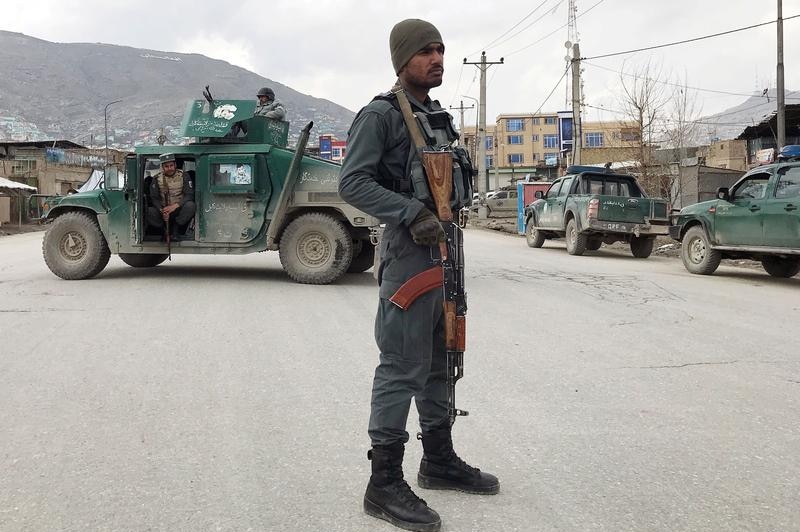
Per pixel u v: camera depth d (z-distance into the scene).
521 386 4.72
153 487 3.06
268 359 5.43
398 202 2.65
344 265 9.79
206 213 10.12
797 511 2.85
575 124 25.42
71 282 9.90
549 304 8.24
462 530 2.66
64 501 2.92
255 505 2.88
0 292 8.84
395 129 2.77
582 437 3.73
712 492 3.03
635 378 4.95
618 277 11.06
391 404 2.74
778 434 3.79
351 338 6.22
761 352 5.79
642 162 24.97
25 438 3.67
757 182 11.03
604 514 2.81
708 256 11.66
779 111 21.39
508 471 3.27
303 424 3.91
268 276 10.89
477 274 11.31
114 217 10.09
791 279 11.40
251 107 9.98
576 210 15.68
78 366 5.16
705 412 4.18
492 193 45.00
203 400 4.36
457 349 2.85
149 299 8.35
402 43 2.80
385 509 2.71
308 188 9.84
